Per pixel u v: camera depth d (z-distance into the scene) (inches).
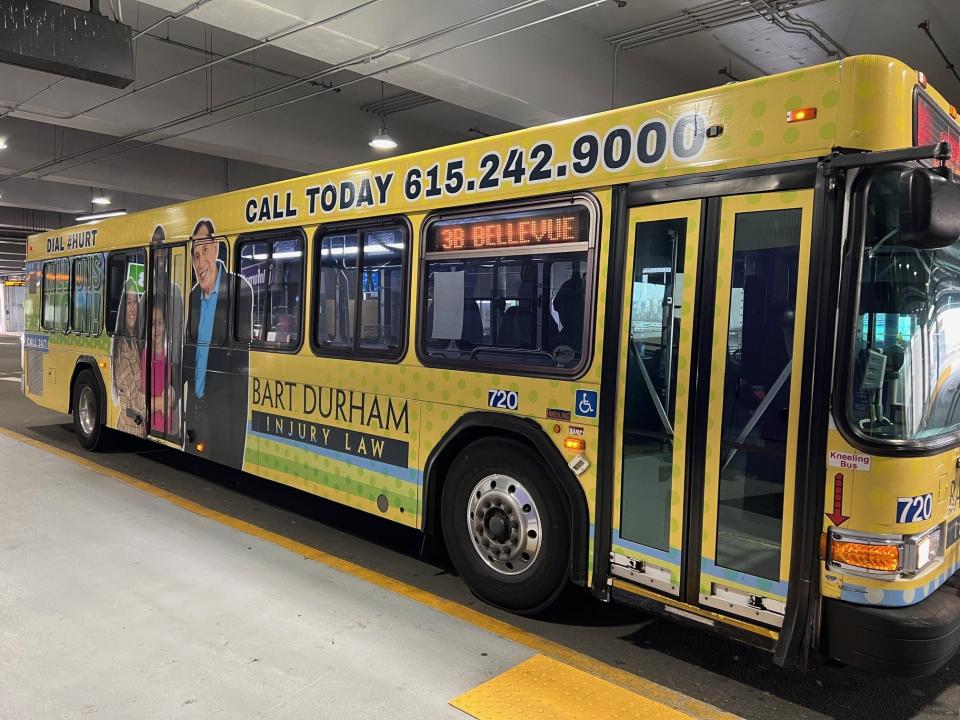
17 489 260.2
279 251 228.8
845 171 112.7
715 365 126.7
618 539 140.6
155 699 122.1
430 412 177.3
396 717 118.0
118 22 263.0
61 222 1147.9
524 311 157.9
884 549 109.6
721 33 426.9
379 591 173.9
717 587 126.3
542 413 152.6
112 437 342.6
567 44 423.2
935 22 398.6
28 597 163.6
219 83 555.8
